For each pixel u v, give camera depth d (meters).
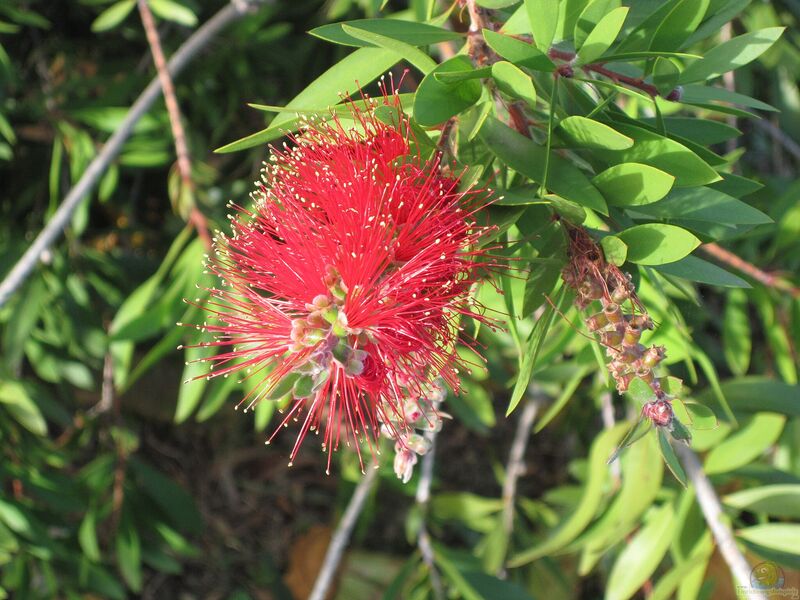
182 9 0.43
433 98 0.21
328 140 0.22
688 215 0.22
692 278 0.22
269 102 0.57
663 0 0.24
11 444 0.45
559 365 0.41
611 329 0.20
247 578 0.65
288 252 0.22
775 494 0.35
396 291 0.21
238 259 0.23
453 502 0.50
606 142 0.21
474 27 0.22
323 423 0.54
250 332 0.22
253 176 0.57
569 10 0.22
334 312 0.21
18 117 0.51
